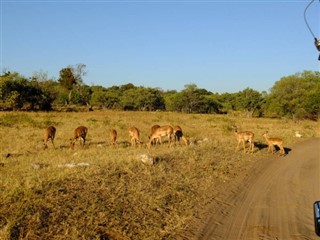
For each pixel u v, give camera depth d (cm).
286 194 1336
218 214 1077
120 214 979
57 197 988
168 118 4981
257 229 970
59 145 2016
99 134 2581
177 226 964
